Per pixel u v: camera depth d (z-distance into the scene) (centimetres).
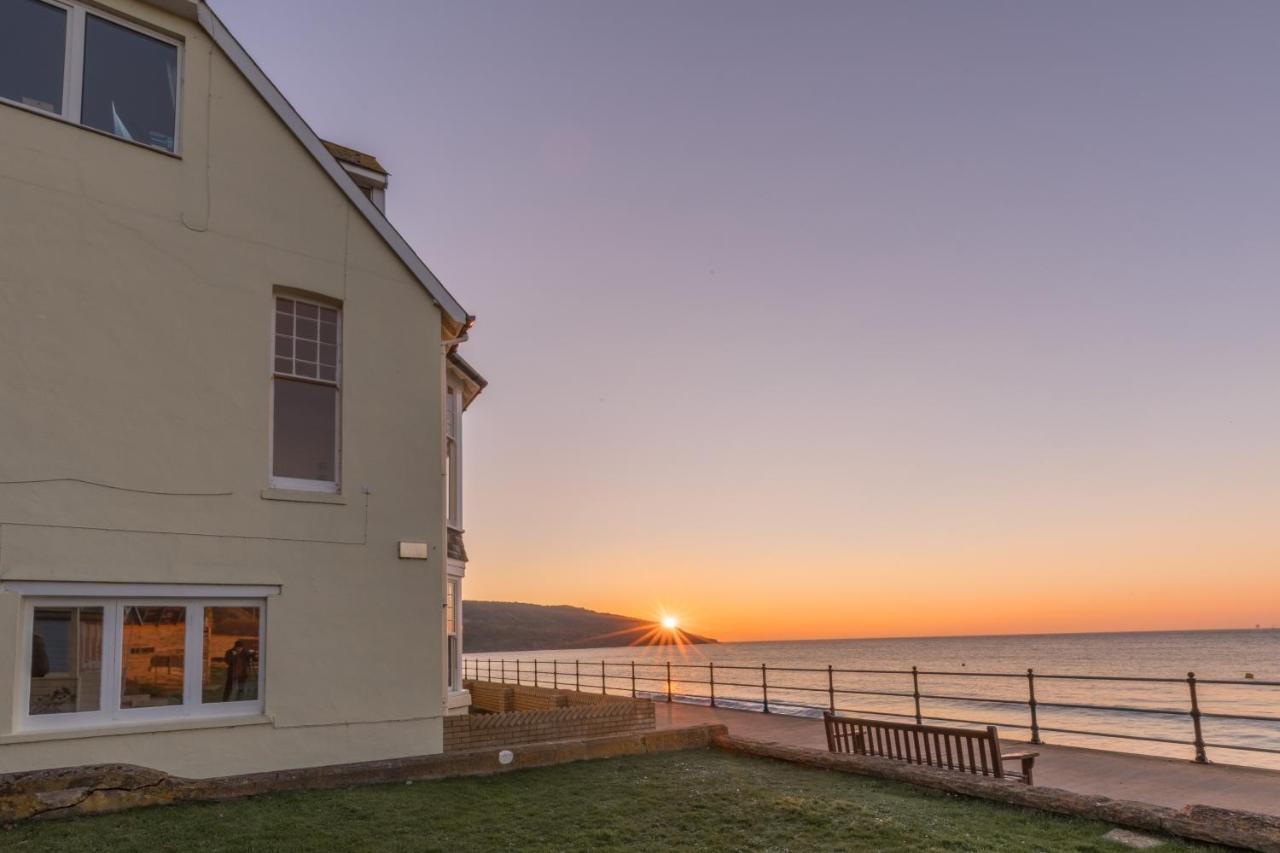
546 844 674
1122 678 1211
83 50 940
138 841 659
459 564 1536
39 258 873
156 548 901
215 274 988
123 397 903
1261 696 5409
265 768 936
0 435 826
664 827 724
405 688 1054
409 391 1129
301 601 991
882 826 708
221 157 1014
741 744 1105
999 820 733
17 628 811
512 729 1145
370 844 665
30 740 802
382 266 1133
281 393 1043
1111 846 649
